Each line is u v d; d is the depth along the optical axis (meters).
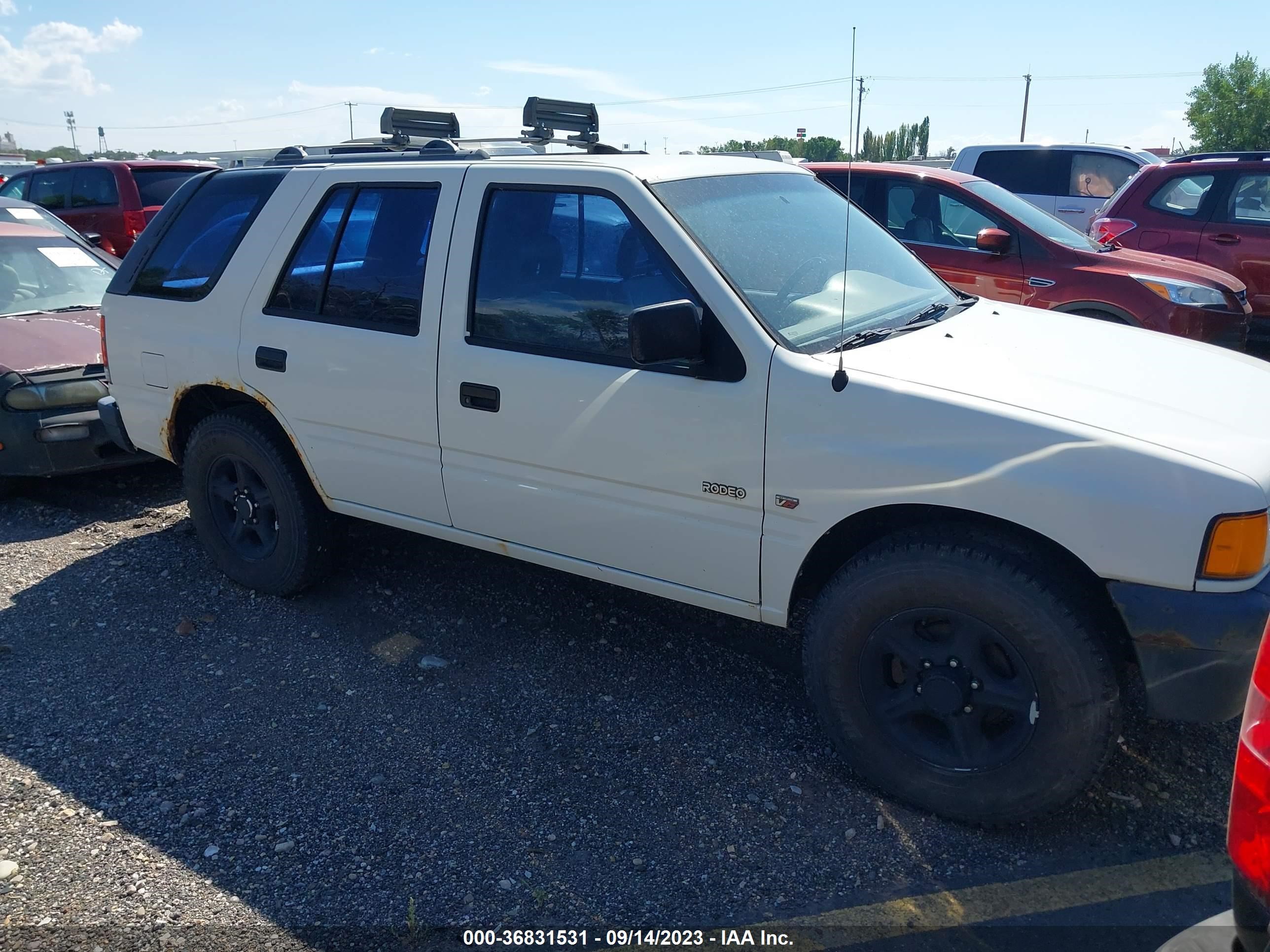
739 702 3.66
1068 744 2.72
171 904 2.65
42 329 6.06
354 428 3.99
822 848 2.88
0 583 4.71
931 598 2.83
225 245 4.39
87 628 4.27
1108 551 2.58
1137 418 2.73
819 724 3.46
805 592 3.37
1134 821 2.98
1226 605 2.51
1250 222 8.41
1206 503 2.49
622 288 3.32
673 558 3.36
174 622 4.32
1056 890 2.70
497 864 2.81
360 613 4.39
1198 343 3.72
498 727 3.50
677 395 3.16
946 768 2.92
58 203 12.44
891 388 2.86
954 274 7.29
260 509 4.50
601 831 2.96
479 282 3.63
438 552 5.00
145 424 4.79
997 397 2.80
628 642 4.11
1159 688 2.62
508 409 3.53
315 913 2.62
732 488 3.12
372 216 3.95
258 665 3.95
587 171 3.44
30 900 2.66
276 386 4.17
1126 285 6.67
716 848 2.88
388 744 3.39
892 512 2.99
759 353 3.04
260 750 3.36
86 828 2.96
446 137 5.09
